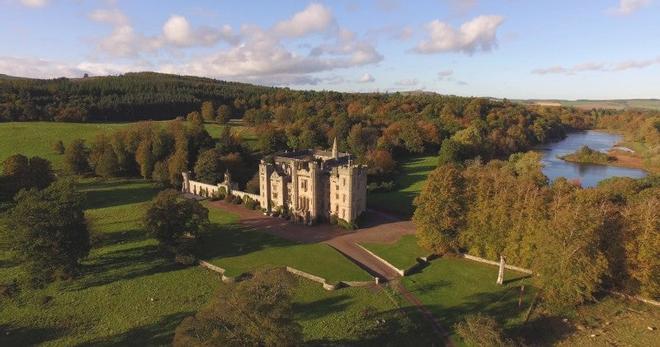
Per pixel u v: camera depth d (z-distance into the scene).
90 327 65.44
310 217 111.31
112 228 107.19
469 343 61.00
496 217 86.50
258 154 182.12
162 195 91.25
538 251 74.56
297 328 49.53
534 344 62.88
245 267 84.06
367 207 126.50
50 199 79.50
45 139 184.00
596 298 74.06
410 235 103.19
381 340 62.66
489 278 81.81
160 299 73.44
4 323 66.31
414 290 77.44
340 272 81.75
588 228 69.94
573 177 174.00
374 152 165.00
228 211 123.62
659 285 70.62
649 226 71.75
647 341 62.78
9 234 76.12
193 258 86.81
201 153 158.25
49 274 76.31
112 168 156.12
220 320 45.97
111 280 80.25
